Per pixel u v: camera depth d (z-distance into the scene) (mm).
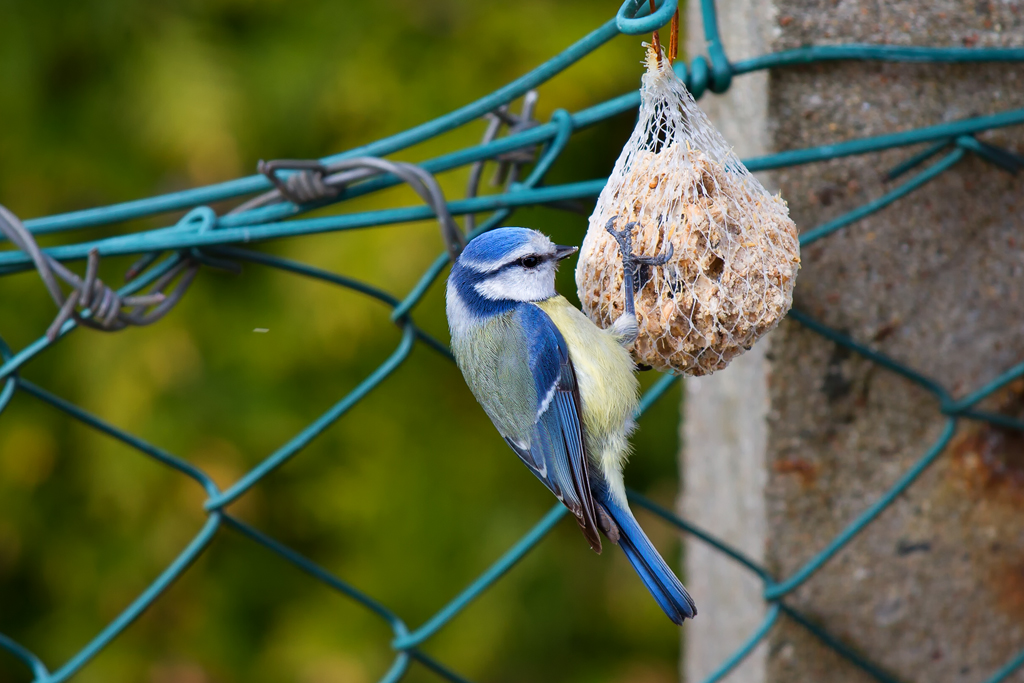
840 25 5195
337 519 10312
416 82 9883
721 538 6363
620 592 10523
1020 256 5652
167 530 9961
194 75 9766
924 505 5926
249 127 9945
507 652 10484
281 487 10289
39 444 9844
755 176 5500
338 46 10008
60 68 9883
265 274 10055
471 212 5094
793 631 5992
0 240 5020
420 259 9555
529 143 5129
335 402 10242
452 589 10328
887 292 5582
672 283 4766
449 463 10453
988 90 5398
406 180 5035
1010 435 5930
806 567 5793
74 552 10102
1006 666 6141
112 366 9648
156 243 5000
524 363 5406
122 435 5289
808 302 5520
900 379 5711
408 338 5469
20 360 4930
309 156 10156
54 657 10086
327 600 10391
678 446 10641
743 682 6270
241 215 5184
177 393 9891
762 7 5195
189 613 10297
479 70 9844
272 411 10062
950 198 5531
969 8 5289
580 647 10727
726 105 5680
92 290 4914
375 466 10352
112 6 9750
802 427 5680
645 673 10633
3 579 10289
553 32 9766
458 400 10484
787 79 5246
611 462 5301
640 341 4898
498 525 10406
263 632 10492
